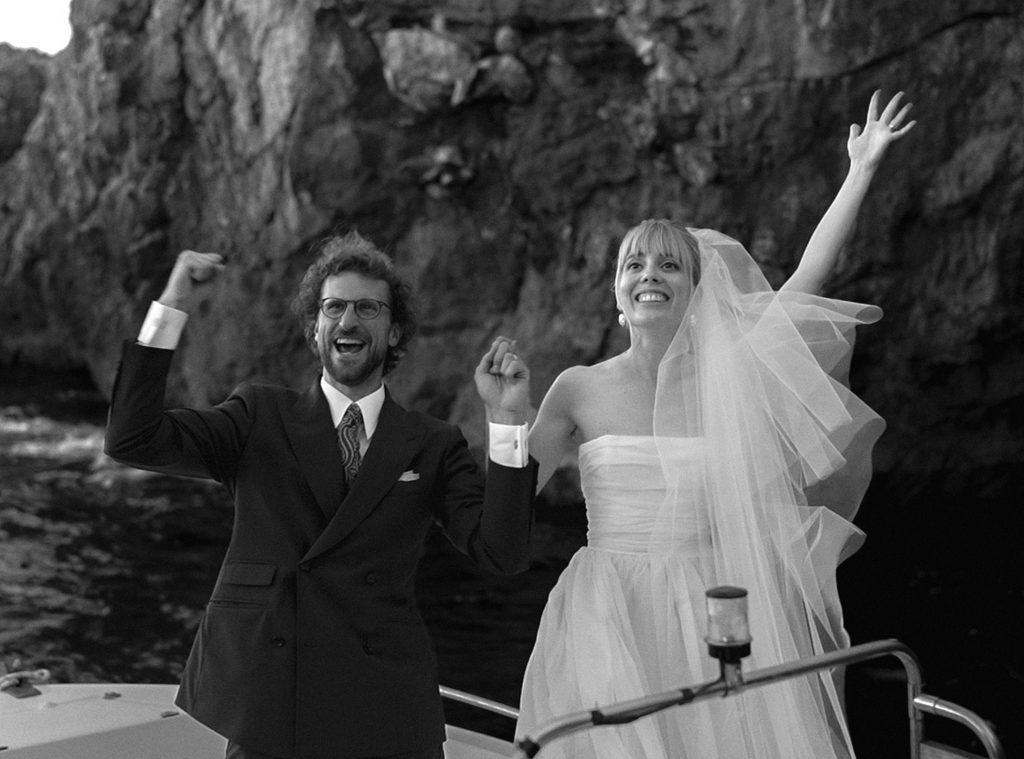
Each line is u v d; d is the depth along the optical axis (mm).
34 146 20312
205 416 2301
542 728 1928
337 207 15484
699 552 2611
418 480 2334
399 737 2225
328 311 2326
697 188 13789
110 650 8703
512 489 2209
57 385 20266
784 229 13391
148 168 17656
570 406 2766
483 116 14984
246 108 16094
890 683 7934
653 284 2678
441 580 10703
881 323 13641
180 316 2178
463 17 14297
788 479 2641
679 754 2523
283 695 2191
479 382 2244
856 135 3088
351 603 2234
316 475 2289
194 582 10531
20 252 20453
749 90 13125
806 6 12828
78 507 13156
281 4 15492
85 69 18219
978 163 12898
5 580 10383
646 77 13914
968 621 9414
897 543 11992
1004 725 7195
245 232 16547
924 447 14047
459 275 15328
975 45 12812
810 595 2594
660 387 2627
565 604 2670
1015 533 12297
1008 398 13727
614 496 2650
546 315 14961
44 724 3062
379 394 2385
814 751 2516
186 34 16828
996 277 13117
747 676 2100
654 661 2555
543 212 14805
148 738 3039
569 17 13922
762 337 2643
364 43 15156
